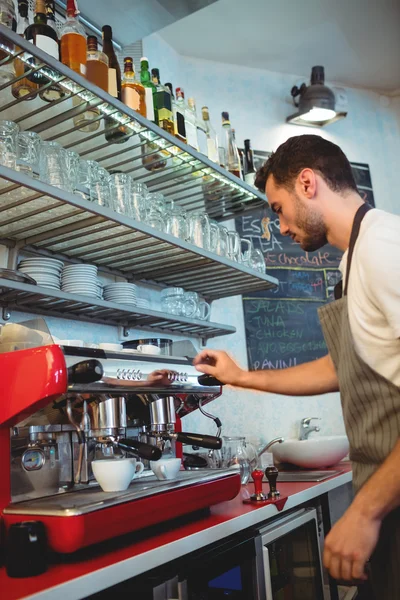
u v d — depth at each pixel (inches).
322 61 140.4
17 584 33.8
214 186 95.2
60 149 63.3
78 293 70.1
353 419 43.3
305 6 118.8
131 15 89.5
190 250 78.2
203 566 46.1
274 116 138.4
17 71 62.1
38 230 68.3
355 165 146.3
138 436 56.0
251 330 120.5
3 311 67.8
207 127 103.9
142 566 38.5
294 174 47.9
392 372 39.4
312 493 69.7
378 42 134.4
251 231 127.6
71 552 37.3
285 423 118.7
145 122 70.7
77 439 48.7
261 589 53.1
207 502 51.2
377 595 42.3
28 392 40.4
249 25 122.6
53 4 71.0
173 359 57.3
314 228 47.9
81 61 67.9
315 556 68.4
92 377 41.5
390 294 37.5
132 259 82.4
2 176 51.9
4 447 41.8
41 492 44.5
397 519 39.5
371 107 154.9
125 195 71.0
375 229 40.3
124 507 40.9
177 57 128.0
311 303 130.0
